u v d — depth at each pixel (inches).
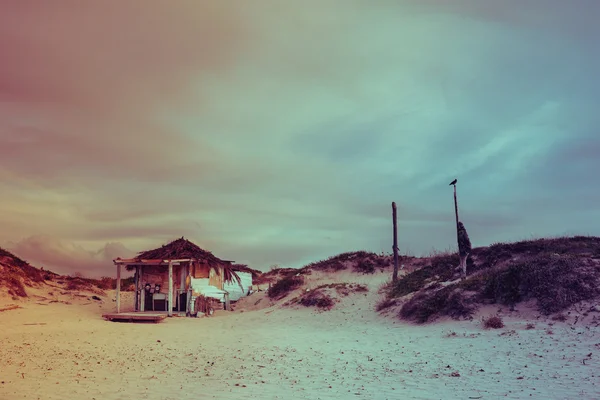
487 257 1005.8
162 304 1109.7
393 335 706.8
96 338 730.8
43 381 429.7
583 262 733.3
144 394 378.6
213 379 440.1
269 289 1305.4
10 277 1121.4
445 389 379.9
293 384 415.2
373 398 357.4
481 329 658.8
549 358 479.5
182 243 1151.0
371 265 1304.1
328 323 885.2
